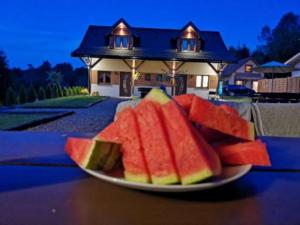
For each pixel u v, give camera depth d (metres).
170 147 0.64
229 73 37.50
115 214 0.60
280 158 1.16
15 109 10.58
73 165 0.97
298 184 0.82
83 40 19.97
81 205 0.64
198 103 0.73
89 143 0.75
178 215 0.60
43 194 0.71
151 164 0.65
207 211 0.62
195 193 0.70
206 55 19.27
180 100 0.76
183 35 19.38
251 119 2.69
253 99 10.55
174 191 0.64
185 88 19.84
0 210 0.62
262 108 2.69
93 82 19.64
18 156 1.10
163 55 18.97
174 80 19.39
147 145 0.67
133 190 0.72
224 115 0.74
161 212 0.61
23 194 0.71
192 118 0.71
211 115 0.72
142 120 0.69
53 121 7.25
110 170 0.73
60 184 0.78
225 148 0.79
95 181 0.80
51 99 15.89
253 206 0.66
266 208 0.65
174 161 0.63
